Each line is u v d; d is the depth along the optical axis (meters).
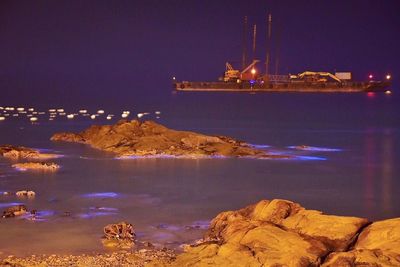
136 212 29.02
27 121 76.50
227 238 22.59
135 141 49.06
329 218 22.09
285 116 96.06
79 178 36.78
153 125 51.69
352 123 84.25
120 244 24.03
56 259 22.12
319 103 140.25
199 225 26.88
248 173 39.25
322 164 43.66
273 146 54.38
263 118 91.06
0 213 28.53
